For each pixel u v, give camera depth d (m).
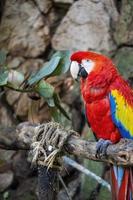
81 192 8.21
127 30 8.53
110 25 8.66
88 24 8.77
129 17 8.55
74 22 8.86
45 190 5.06
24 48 9.00
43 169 5.05
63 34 8.95
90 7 8.77
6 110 8.91
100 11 8.70
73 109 8.71
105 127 5.98
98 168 8.08
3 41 9.05
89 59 6.06
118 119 5.91
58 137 5.02
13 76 5.61
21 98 8.81
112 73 5.95
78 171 8.44
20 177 8.77
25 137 5.20
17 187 8.77
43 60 9.02
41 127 5.13
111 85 5.93
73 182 8.41
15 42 9.01
